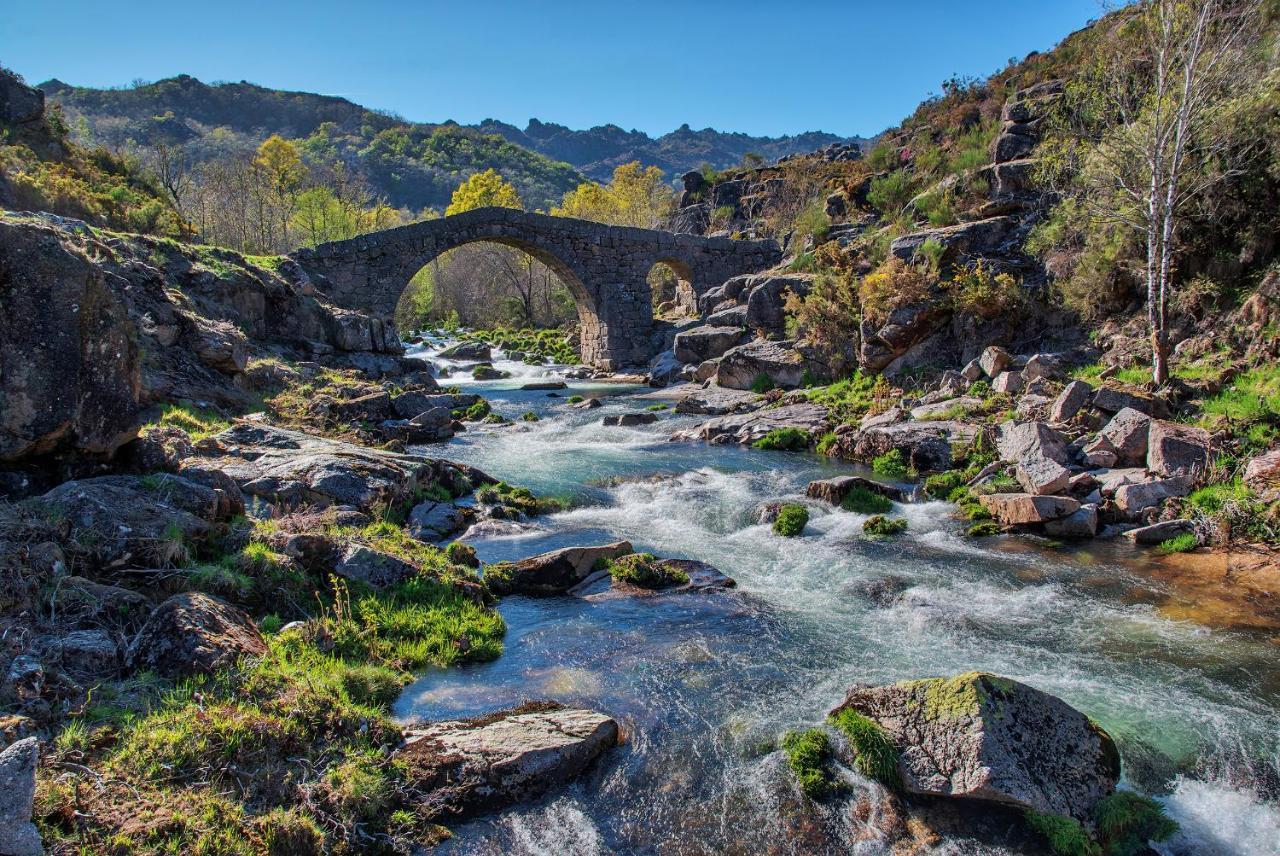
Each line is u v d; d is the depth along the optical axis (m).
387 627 6.47
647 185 63.47
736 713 5.56
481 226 31.06
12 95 33.38
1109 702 5.68
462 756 4.77
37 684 4.40
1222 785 4.82
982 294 17.33
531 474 13.09
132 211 28.80
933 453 13.00
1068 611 7.39
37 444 6.14
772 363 20.58
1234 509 9.20
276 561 6.63
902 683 5.22
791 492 12.01
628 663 6.32
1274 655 6.42
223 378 14.05
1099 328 16.16
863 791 4.74
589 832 4.43
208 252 19.64
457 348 38.03
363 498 9.25
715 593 7.85
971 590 7.96
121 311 6.77
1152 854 4.33
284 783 4.34
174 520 6.25
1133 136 14.41
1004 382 15.04
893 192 29.33
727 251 35.84
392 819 4.36
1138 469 10.79
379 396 16.23
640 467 13.72
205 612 5.38
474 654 6.37
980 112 31.98
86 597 5.22
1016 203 21.06
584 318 36.34
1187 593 7.80
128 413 6.81
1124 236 15.55
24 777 3.40
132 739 4.29
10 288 5.89
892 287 18.38
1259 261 14.19
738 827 4.50
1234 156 14.27
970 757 4.57
